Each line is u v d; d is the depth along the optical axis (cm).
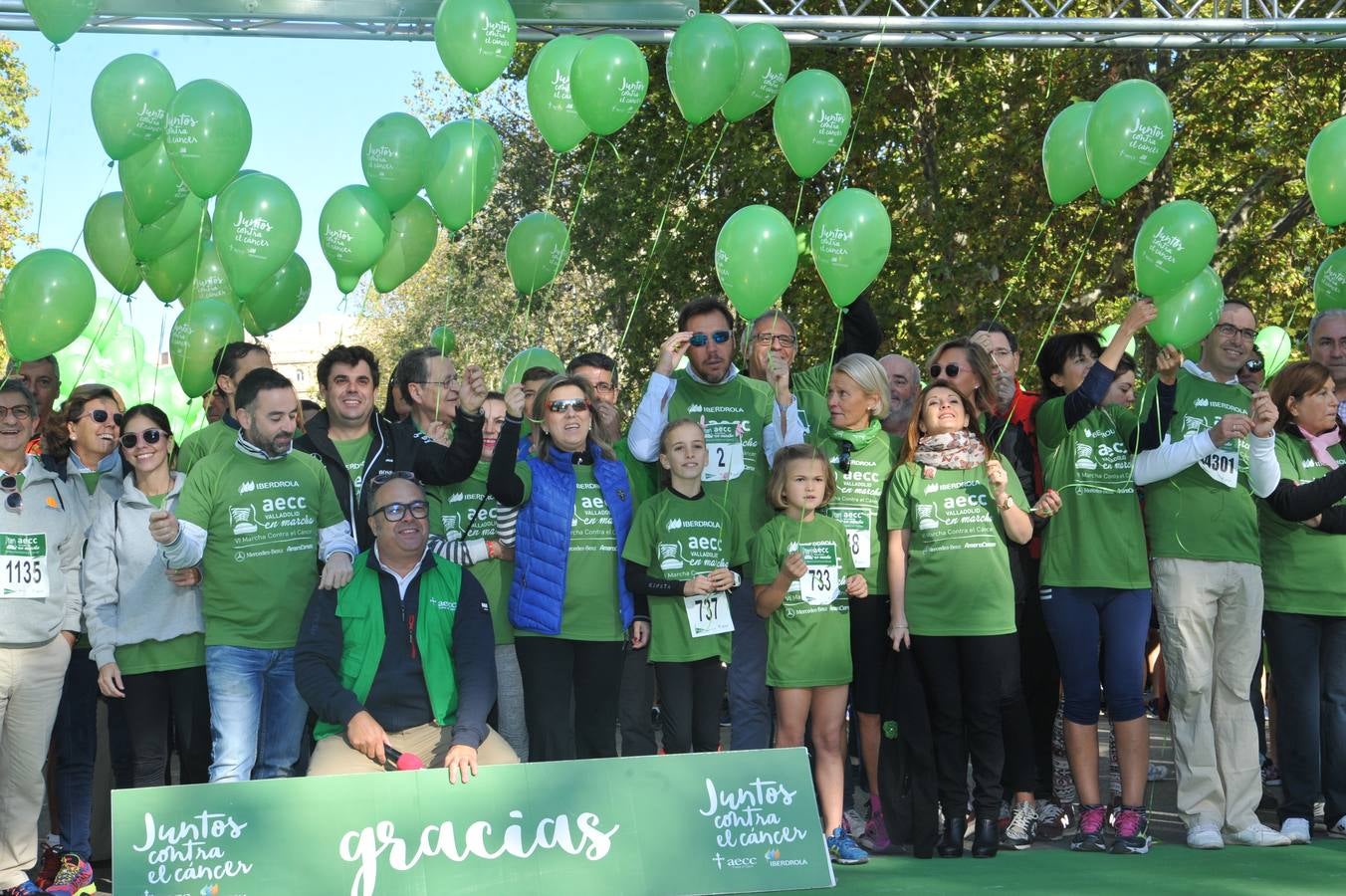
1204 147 1627
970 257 1452
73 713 553
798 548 534
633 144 1578
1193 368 579
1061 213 1484
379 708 474
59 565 505
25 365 616
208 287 654
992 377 565
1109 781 674
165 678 517
